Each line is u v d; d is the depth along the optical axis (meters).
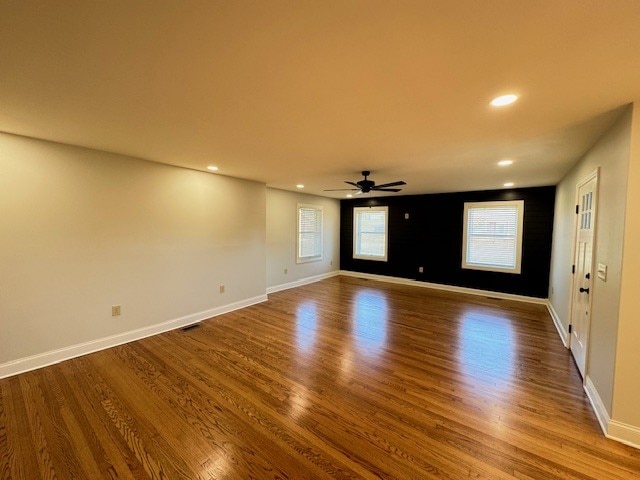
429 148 2.90
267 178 4.88
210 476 1.64
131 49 1.30
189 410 2.22
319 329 4.00
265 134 2.52
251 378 2.69
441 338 3.71
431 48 1.27
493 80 1.56
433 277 6.77
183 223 4.08
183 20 1.10
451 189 6.00
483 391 2.51
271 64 1.42
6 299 2.66
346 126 2.30
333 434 1.98
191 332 3.86
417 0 0.99
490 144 2.74
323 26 1.13
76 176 3.04
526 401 2.37
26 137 2.71
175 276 4.01
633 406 1.88
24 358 2.77
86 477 1.63
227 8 1.04
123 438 1.92
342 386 2.57
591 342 2.46
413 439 1.93
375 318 4.50
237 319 4.41
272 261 6.20
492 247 6.01
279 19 1.10
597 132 2.35
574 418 2.15
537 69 1.44
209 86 1.65
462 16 1.07
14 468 1.69
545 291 5.44
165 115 2.09
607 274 2.13
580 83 1.58
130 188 3.48
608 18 1.06
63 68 1.46
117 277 3.40
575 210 3.33
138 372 2.79
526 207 5.62
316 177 4.76
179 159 3.54
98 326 3.26
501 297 5.84
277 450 1.83
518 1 0.99
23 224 2.73
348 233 8.20
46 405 2.27
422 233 6.91
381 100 1.82
